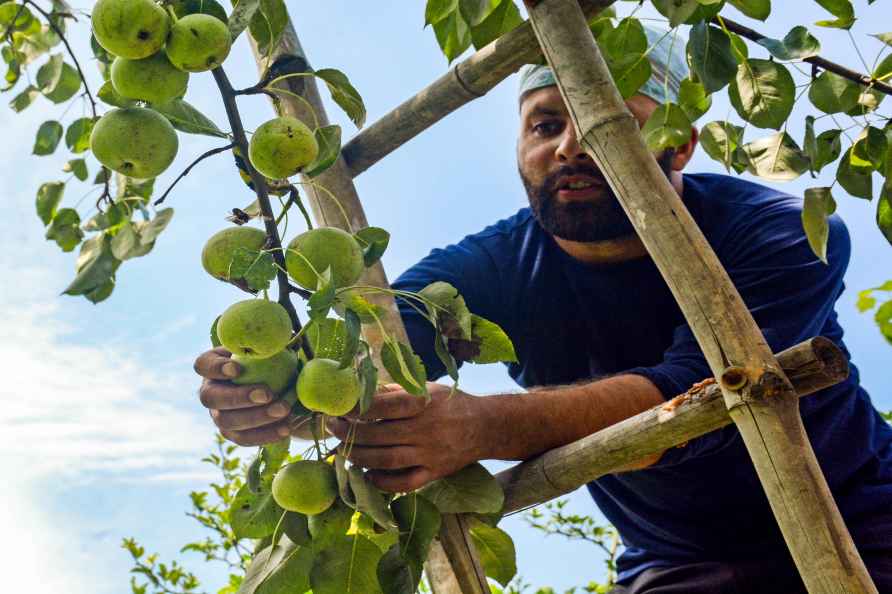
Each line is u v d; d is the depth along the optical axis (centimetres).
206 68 159
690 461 240
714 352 142
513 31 208
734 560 246
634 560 272
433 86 222
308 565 169
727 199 273
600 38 223
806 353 144
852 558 131
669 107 195
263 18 184
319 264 160
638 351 269
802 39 184
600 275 268
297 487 159
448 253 285
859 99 192
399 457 173
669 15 178
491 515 187
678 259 146
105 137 162
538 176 261
